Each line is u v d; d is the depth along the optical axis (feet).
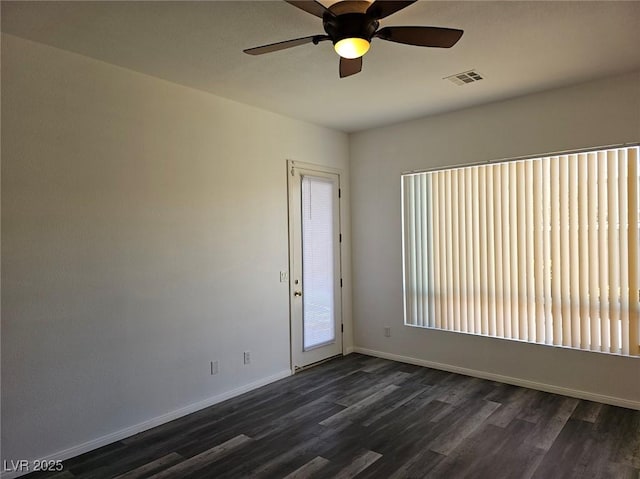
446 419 10.81
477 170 13.98
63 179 9.15
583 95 11.81
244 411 11.57
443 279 14.89
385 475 8.32
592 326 11.82
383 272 16.55
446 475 8.29
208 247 12.05
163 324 10.94
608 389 11.63
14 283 8.43
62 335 9.08
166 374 10.98
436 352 15.15
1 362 8.23
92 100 9.66
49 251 8.91
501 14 7.97
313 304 15.66
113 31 8.36
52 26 8.11
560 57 10.00
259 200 13.61
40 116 8.83
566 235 12.23
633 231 11.23
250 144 13.37
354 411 11.43
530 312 12.91
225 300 12.50
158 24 8.10
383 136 16.34
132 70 10.37
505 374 13.51
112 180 9.97
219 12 7.69
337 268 16.80
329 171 16.47
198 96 11.89
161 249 10.93
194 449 9.50
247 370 13.14
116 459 9.08
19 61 8.55
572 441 9.54
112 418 9.87
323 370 15.11
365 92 12.26
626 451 9.07
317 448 9.45
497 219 13.56
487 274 13.79
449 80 11.39
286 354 14.49
